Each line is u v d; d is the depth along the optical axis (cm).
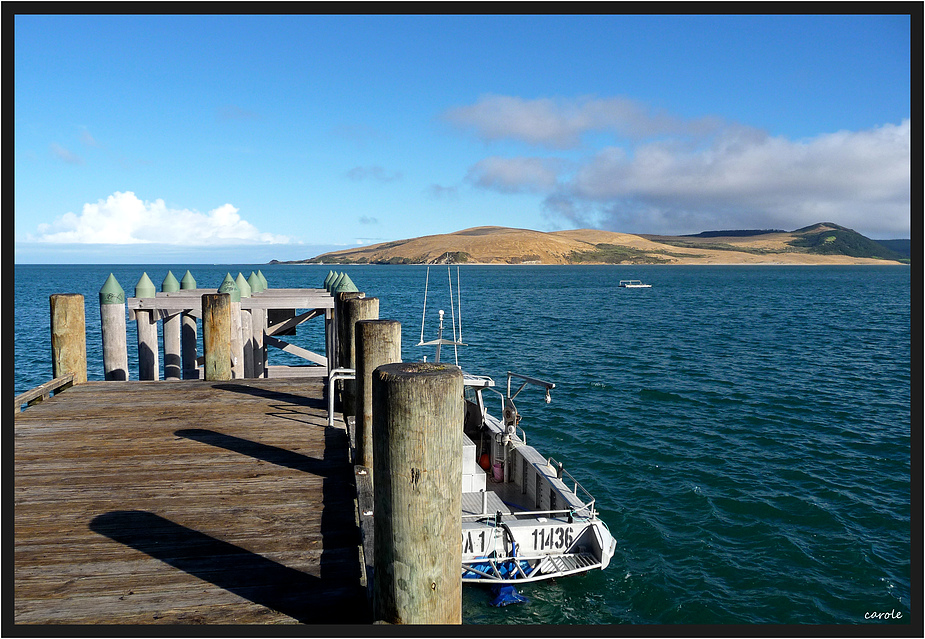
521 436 1596
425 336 3791
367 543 426
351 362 807
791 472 1345
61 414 820
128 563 442
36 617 374
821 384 2342
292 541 479
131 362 2752
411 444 308
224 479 601
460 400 322
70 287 9581
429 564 317
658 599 855
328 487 585
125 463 640
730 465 1387
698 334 4025
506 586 859
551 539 864
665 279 15100
